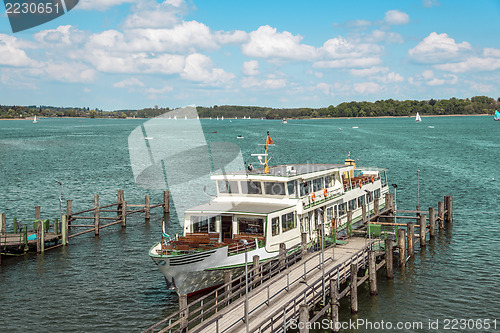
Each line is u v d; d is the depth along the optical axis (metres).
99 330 33.47
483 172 108.25
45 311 36.47
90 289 40.78
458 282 41.66
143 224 63.19
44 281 42.53
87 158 145.50
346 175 55.31
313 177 46.72
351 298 36.00
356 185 56.88
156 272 45.09
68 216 59.38
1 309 36.75
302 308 28.14
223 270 37.59
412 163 128.62
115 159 142.62
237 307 32.09
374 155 151.50
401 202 76.25
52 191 86.38
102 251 51.44
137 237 56.97
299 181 44.62
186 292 37.19
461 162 129.62
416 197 79.62
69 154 158.38
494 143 196.88
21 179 100.75
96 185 93.25
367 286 41.16
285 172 46.72
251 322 29.72
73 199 79.44
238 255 38.09
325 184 49.81
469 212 67.38
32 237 52.19
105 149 179.12
